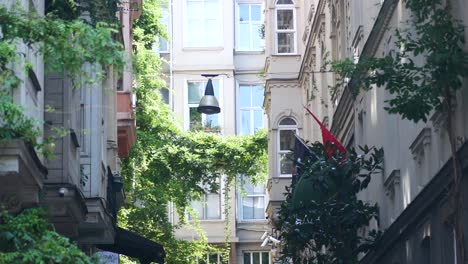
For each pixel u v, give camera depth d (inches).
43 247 467.5
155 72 1713.8
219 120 2306.8
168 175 1760.6
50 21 474.3
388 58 780.0
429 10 755.4
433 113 855.7
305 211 1079.6
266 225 2288.4
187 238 2218.3
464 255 708.7
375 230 1103.0
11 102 480.7
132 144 1338.6
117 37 920.9
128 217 1524.4
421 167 945.5
